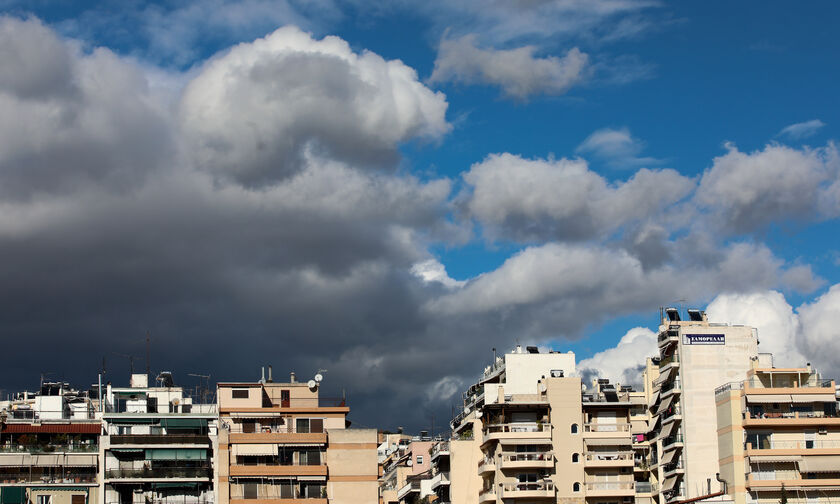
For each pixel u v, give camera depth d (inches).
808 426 5251.0
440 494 6043.3
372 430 5275.6
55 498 5007.4
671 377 5772.6
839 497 5157.5
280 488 5123.0
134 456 5098.4
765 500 5147.6
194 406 5388.8
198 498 5083.7
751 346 5703.7
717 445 5521.7
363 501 5167.3
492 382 6638.8
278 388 5442.9
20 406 5949.8
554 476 5511.8
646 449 6122.1
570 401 5629.9
